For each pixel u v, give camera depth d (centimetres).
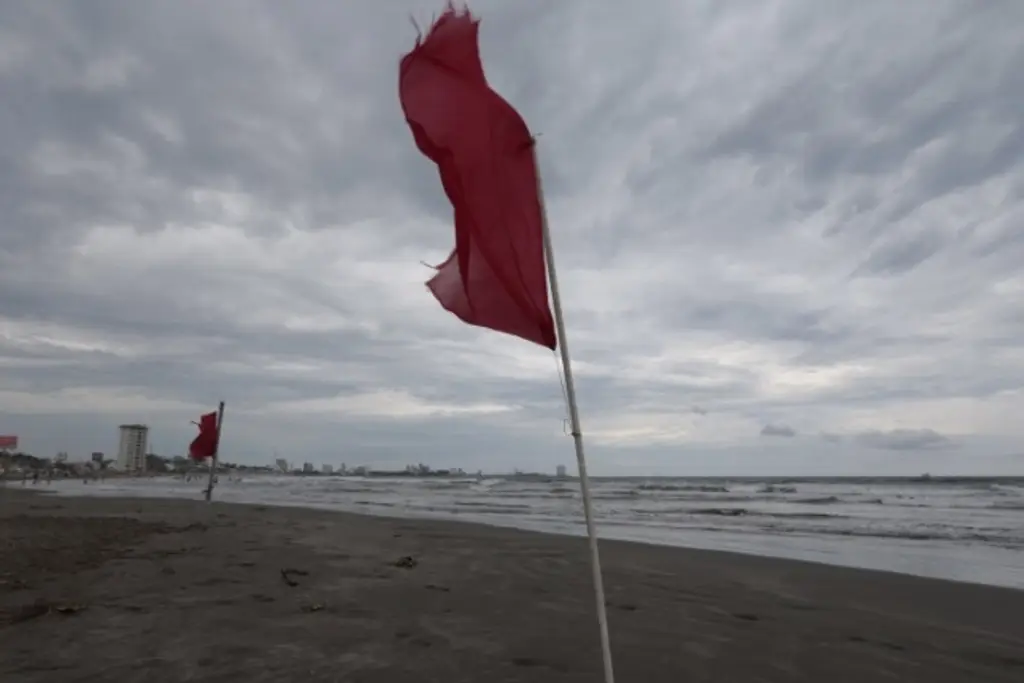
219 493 4481
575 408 298
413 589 773
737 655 530
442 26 293
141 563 923
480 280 292
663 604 740
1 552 1012
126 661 464
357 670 454
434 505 3291
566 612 668
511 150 299
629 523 2200
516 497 4472
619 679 457
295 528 1566
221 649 497
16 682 416
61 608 625
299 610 640
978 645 597
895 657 546
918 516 2558
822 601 805
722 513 2752
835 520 2355
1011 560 1288
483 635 561
